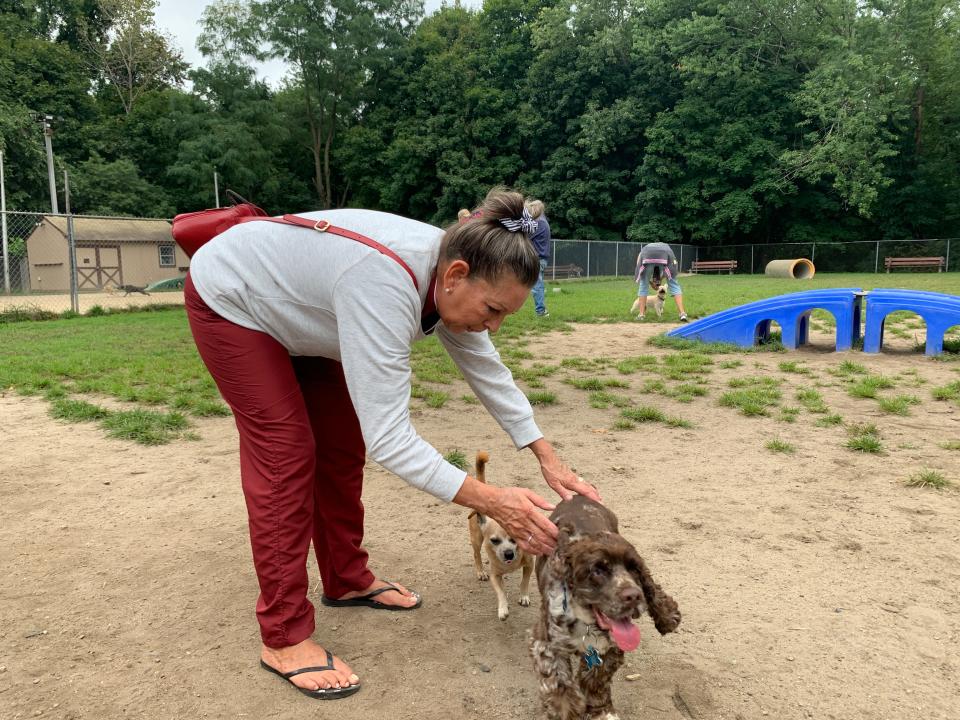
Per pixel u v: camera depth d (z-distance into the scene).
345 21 50.41
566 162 43.62
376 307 2.44
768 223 43.34
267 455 2.72
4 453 5.89
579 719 2.46
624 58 43.44
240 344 2.63
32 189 43.16
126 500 4.88
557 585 2.48
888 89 37.97
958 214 40.47
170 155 51.97
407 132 49.31
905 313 15.50
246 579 3.75
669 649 3.09
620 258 39.50
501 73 49.00
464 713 2.68
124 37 59.00
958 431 6.35
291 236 2.59
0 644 3.11
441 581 3.81
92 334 13.41
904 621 3.29
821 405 7.29
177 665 2.97
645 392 8.22
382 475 5.48
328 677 2.80
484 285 2.46
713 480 5.21
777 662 2.98
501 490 2.57
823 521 4.43
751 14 38.81
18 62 48.44
